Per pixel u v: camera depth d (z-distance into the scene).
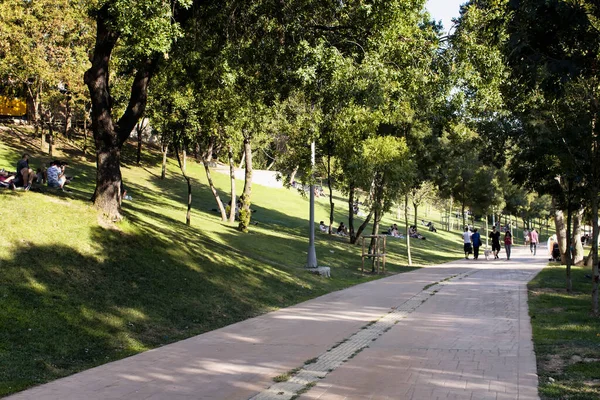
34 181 18.39
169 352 9.50
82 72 35.41
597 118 12.65
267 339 10.59
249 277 17.17
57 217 14.09
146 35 12.54
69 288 11.32
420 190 35.53
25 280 10.80
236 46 16.39
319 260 26.02
